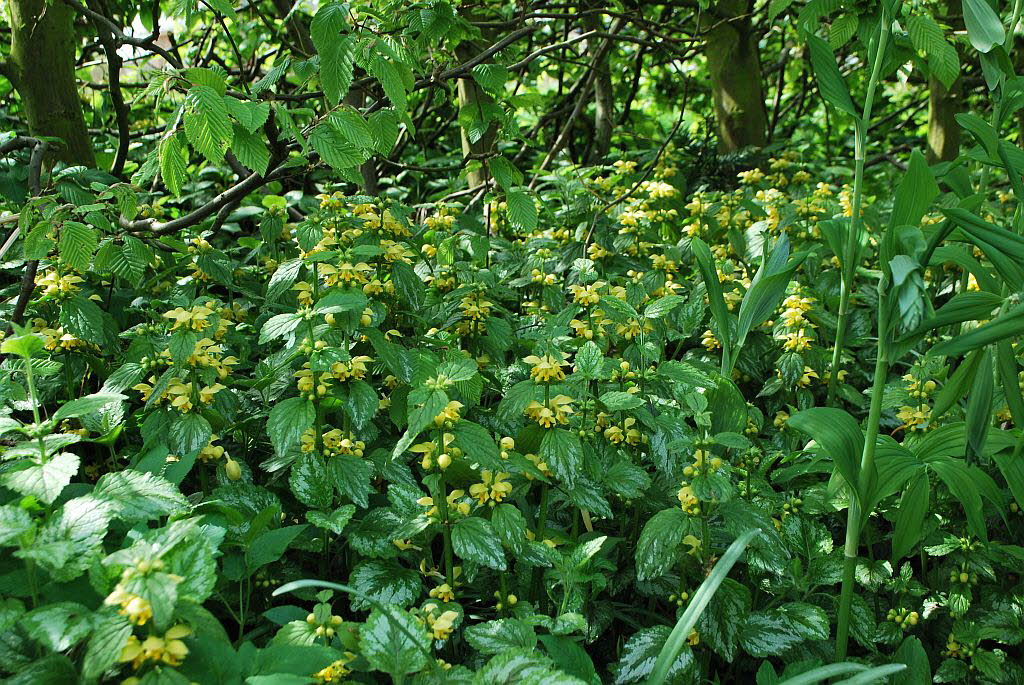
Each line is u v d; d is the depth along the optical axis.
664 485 2.24
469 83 3.66
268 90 2.41
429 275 2.80
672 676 1.75
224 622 1.97
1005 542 2.33
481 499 1.78
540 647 1.83
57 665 1.26
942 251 1.80
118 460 2.35
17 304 2.42
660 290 2.98
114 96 3.19
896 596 2.21
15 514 1.28
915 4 2.52
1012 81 2.14
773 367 3.10
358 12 2.39
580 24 4.70
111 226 2.46
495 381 2.59
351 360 2.04
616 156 4.54
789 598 2.11
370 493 2.15
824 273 3.23
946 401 1.89
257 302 3.04
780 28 5.91
